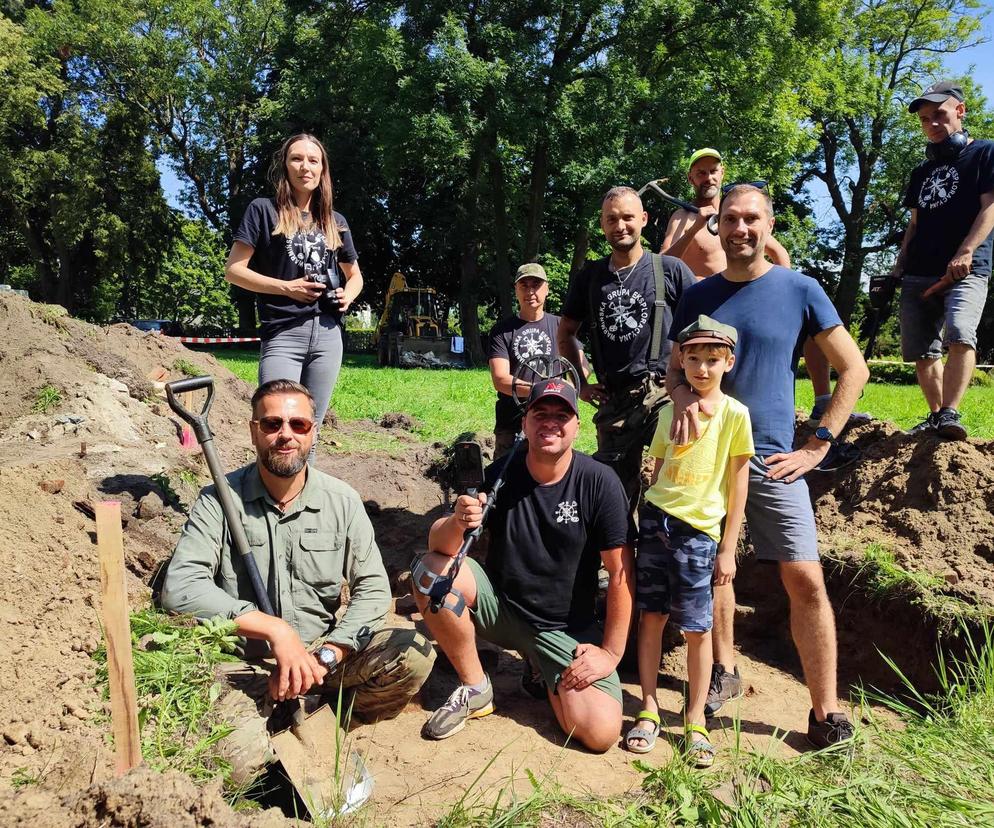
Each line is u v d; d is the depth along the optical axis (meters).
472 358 29.02
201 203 36.16
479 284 32.28
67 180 32.19
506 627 3.61
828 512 5.07
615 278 4.41
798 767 3.19
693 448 3.36
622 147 21.91
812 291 3.45
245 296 36.06
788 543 3.44
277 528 3.34
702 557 3.35
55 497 4.16
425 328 27.19
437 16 22.08
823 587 3.47
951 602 4.05
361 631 3.36
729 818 2.83
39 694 2.87
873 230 34.56
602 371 4.49
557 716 3.48
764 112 23.05
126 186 33.53
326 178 4.57
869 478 5.07
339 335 4.78
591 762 3.27
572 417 3.36
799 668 4.53
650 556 3.48
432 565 3.51
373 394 13.84
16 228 34.84
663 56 23.11
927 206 5.06
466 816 2.76
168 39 33.25
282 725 3.13
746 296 3.49
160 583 4.01
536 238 24.45
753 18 21.42
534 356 5.41
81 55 32.75
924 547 4.50
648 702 3.48
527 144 22.19
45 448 5.81
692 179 4.77
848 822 2.82
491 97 21.61
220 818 2.33
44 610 3.26
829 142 32.88
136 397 7.89
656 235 21.05
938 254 5.04
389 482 7.13
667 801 2.94
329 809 2.76
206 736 2.79
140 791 2.28
